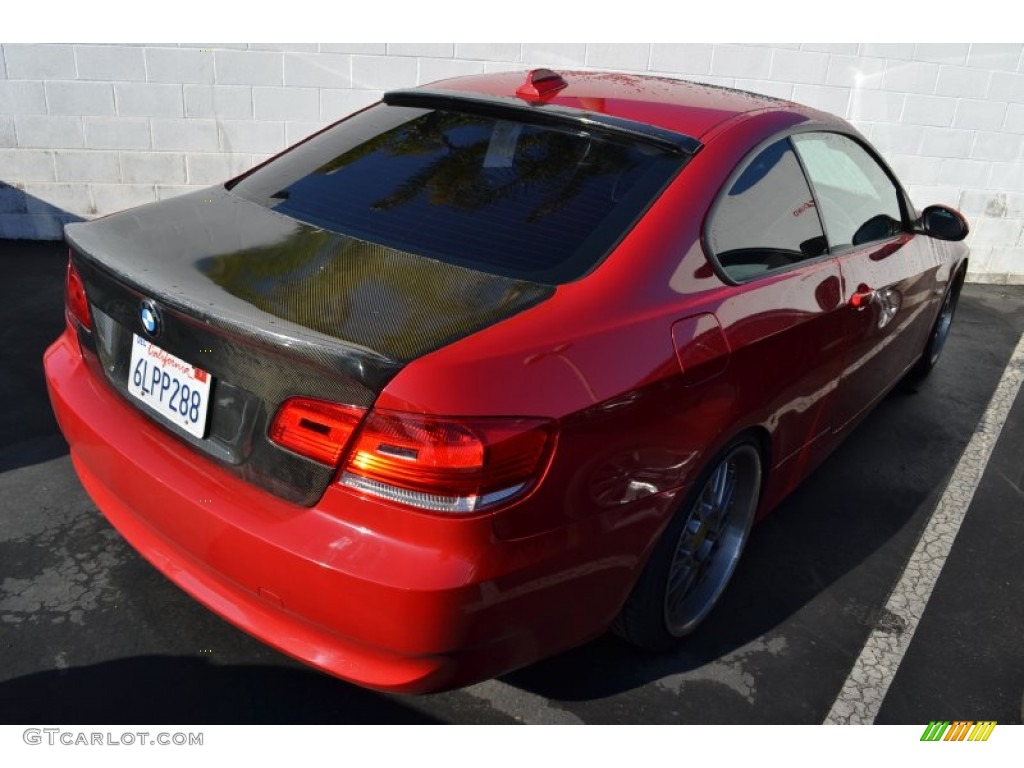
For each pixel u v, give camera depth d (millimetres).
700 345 2221
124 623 2551
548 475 1863
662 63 6031
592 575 2068
